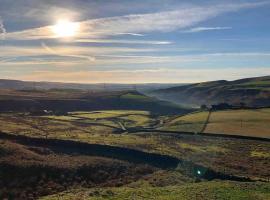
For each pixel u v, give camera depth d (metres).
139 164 99.06
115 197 57.69
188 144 121.50
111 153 107.00
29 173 85.81
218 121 157.75
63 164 92.75
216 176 85.62
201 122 158.50
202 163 94.69
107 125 173.25
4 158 90.62
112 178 89.81
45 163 91.25
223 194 58.19
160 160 101.31
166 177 88.25
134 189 64.88
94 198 57.84
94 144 111.06
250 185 66.31
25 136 115.69
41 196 76.88
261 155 105.00
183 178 87.38
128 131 154.12
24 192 78.81
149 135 139.75
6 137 113.75
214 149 113.19
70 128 157.25
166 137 134.38
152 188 65.56
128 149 107.94
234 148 115.06
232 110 186.25
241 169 89.94
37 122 170.88
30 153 98.44
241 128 142.12
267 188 63.41
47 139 113.75
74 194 65.88
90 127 165.88
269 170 89.31
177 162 98.19
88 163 95.31
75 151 107.19
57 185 83.12
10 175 84.00
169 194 58.94
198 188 63.69
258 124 148.12
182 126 154.38
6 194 77.38
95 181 87.31
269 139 124.44
